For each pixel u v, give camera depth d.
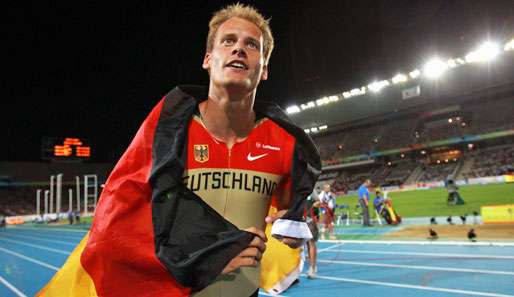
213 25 1.54
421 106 46.66
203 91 1.51
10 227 38.62
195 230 1.26
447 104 45.19
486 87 41.16
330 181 49.72
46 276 8.95
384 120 51.28
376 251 9.92
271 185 1.51
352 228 14.91
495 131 38.97
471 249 9.09
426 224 14.00
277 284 1.71
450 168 39.59
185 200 1.29
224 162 1.42
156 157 1.28
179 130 1.37
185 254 1.22
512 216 12.37
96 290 1.24
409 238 11.34
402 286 6.14
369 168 49.47
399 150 45.66
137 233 1.24
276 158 1.51
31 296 6.95
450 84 43.41
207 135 1.43
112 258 1.22
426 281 6.35
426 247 9.91
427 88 44.81
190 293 1.22
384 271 7.39
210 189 1.38
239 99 1.37
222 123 1.43
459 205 19.25
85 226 28.62
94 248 1.24
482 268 7.02
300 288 6.38
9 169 51.59
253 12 1.52
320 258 9.43
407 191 32.69
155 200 1.23
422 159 46.41
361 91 43.94
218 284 1.36
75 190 55.56
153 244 1.23
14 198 50.56
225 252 1.23
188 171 1.36
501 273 6.55
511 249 8.74
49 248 15.46
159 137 1.33
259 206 1.47
